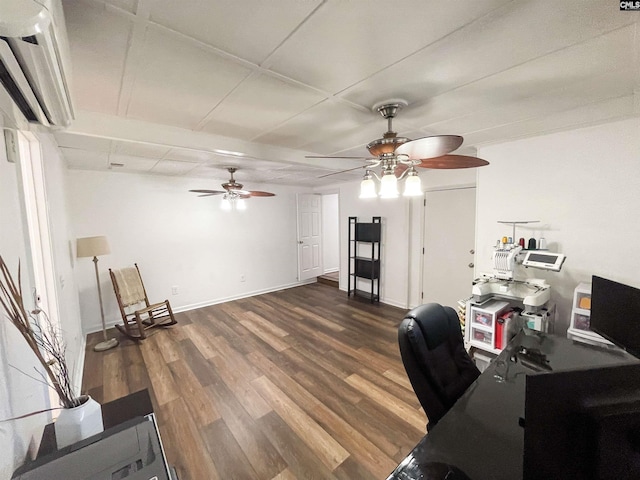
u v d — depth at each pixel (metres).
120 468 0.79
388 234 4.64
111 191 3.81
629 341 1.49
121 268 3.88
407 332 1.25
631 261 1.98
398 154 1.33
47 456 0.83
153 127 2.06
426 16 0.98
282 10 0.94
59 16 0.75
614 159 2.02
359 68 1.32
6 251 1.00
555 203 2.28
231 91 1.54
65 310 2.23
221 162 3.20
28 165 1.77
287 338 3.40
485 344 2.11
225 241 4.92
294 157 2.92
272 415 2.04
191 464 1.64
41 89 0.89
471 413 1.08
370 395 2.27
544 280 2.24
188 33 1.05
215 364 2.80
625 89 1.55
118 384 2.48
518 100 1.69
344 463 1.63
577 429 0.60
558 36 1.10
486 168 2.64
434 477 0.80
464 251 3.71
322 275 6.49
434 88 1.53
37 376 1.17
